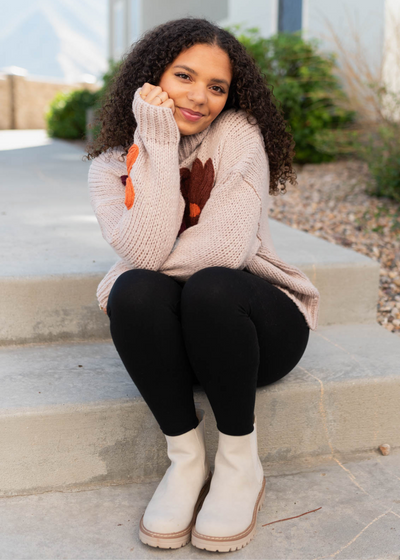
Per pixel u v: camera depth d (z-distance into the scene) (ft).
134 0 37.58
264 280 4.70
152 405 4.35
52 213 10.21
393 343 6.66
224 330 4.02
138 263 4.55
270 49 17.88
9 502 4.82
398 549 4.27
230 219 4.52
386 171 13.09
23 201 11.30
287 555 4.19
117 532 4.43
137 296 4.06
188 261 4.51
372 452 5.75
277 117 5.22
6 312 6.28
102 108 5.33
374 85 13.99
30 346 6.40
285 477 5.25
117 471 5.17
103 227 4.79
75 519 4.59
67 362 5.93
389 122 13.79
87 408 4.97
